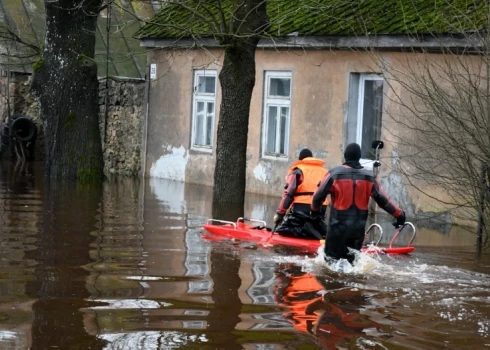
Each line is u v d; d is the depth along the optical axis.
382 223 15.09
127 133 23.80
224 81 16.70
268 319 7.61
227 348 6.79
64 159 21.20
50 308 7.83
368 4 17.47
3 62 24.88
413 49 15.13
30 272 9.34
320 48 17.88
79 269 9.60
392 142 16.14
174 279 9.20
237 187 16.80
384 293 8.69
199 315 7.70
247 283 9.07
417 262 10.49
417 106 15.45
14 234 11.81
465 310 8.04
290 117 18.78
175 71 22.45
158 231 12.65
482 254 11.30
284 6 19.66
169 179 22.58
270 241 11.70
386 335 7.19
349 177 9.91
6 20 25.31
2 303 7.95
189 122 21.95
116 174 23.52
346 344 6.93
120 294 8.44
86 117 21.36
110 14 23.19
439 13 14.87
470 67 14.31
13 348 6.65
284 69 18.95
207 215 14.87
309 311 7.92
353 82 17.34
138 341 6.90
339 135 17.58
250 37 16.00
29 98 26.23
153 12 26.73
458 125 12.83
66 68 21.08
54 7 20.91
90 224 13.12
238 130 16.75
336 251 10.07
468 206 12.98
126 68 24.45
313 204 10.09
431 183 14.16
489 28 12.56
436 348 6.86
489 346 6.94
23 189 18.12
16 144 26.12
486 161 12.37
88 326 7.28
